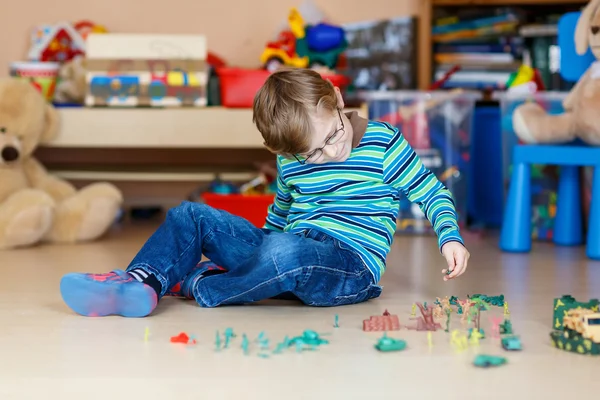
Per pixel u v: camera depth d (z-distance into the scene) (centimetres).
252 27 317
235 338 125
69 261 205
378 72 313
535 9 306
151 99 264
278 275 138
